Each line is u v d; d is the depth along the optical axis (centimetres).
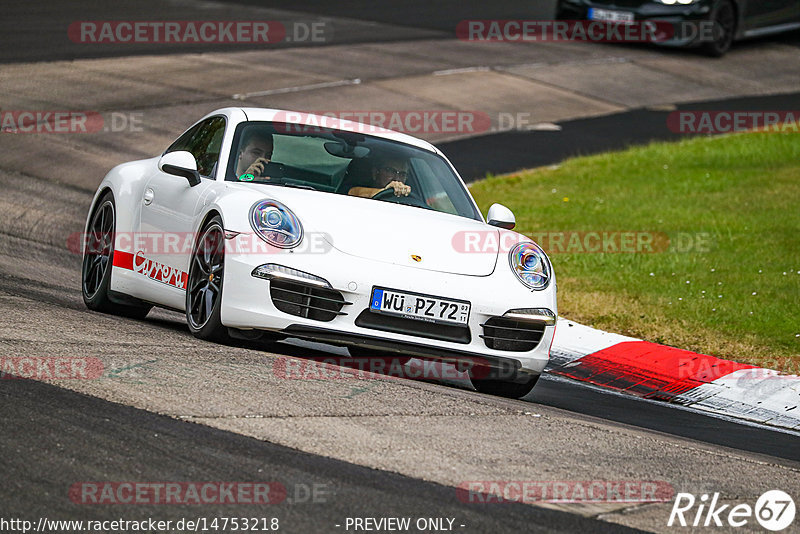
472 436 1703
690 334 3011
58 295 2780
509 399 2170
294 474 1414
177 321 2867
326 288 2050
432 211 2414
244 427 1580
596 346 2919
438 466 1522
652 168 5347
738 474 1742
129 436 1491
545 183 5053
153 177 2608
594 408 2327
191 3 9231
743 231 4175
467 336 2136
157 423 1557
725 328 3078
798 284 3484
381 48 7862
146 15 8569
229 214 2144
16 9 8469
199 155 2578
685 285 3500
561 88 7138
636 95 7169
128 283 2556
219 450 1473
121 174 2709
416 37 8375
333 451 1524
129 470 1373
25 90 5959
